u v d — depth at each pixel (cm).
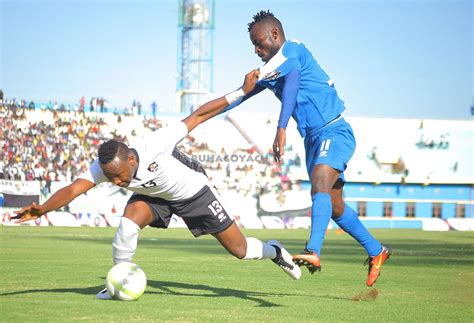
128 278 870
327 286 1127
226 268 1445
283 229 4553
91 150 5188
